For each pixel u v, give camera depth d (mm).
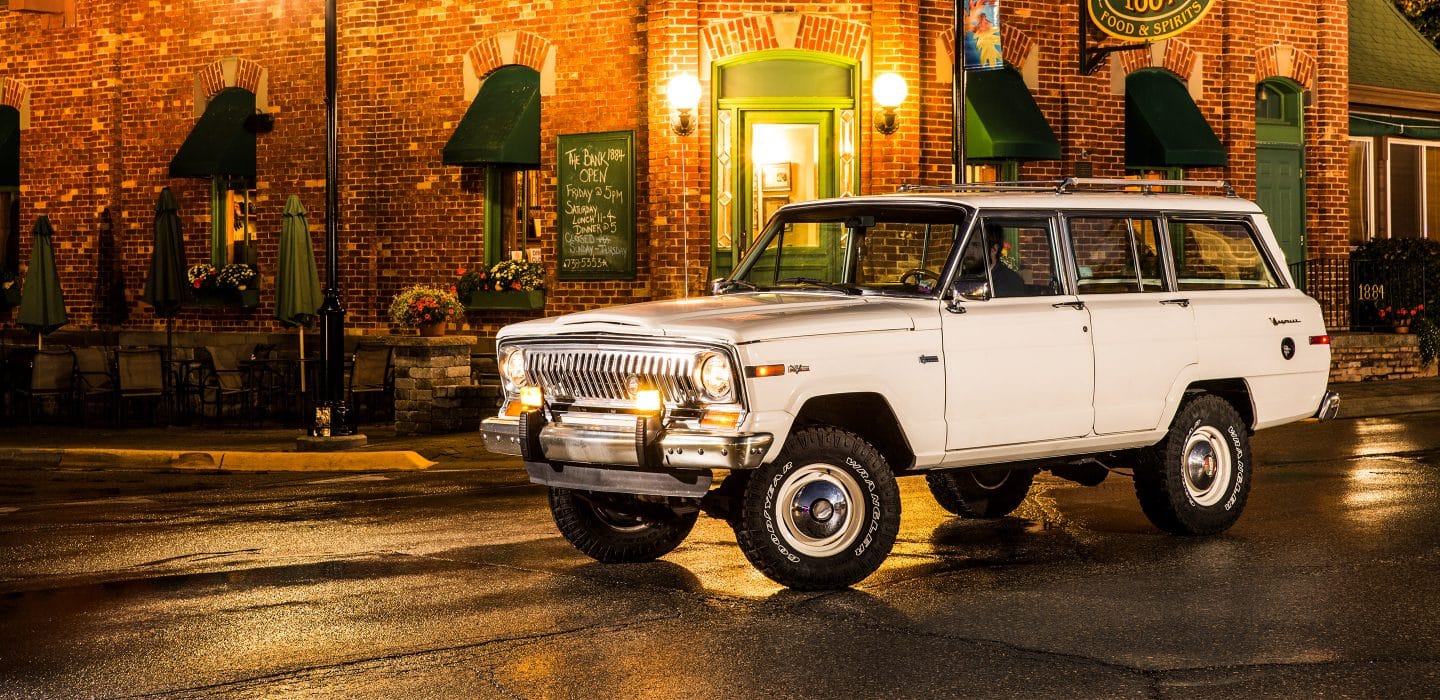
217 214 23375
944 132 20406
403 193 21797
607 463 8562
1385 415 19578
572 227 20750
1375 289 23953
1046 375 9477
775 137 20141
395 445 17594
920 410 8945
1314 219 24578
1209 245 10602
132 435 19516
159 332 23625
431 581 9086
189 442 18375
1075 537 10375
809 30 19875
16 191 25719
